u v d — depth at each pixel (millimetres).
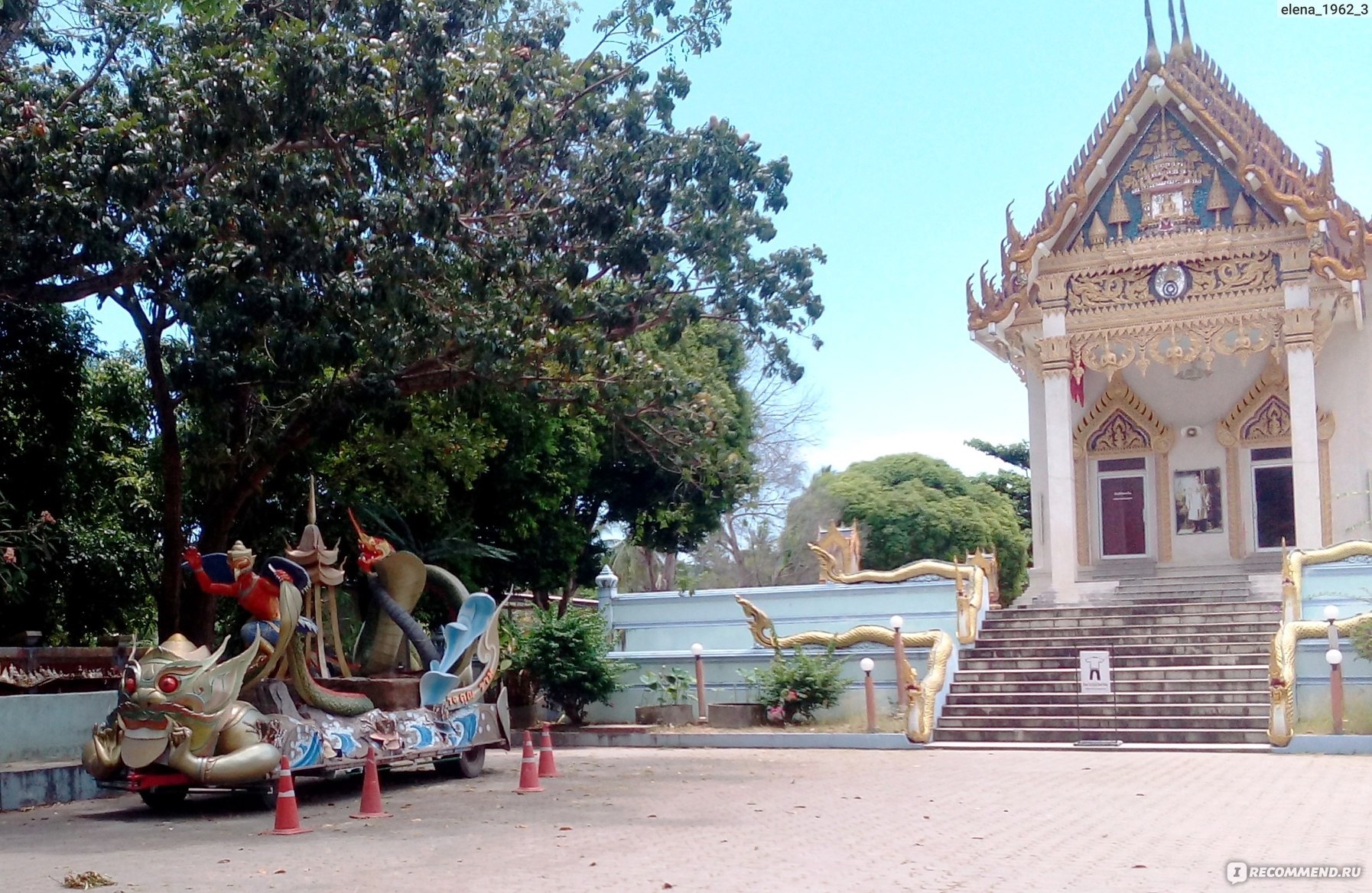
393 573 16516
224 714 12828
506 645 23609
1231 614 22875
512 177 16766
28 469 21312
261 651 13562
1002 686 21609
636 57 17297
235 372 15367
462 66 15102
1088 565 29109
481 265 15031
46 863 9898
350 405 15750
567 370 17234
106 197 13859
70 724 16438
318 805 13492
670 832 11031
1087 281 26781
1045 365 26672
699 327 27625
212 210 13711
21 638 21391
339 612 17812
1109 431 29547
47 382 20578
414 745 14977
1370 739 17812
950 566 24359
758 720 22422
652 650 25109
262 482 19203
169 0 14109
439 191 14406
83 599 23672
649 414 18875
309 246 13898
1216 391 28859
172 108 14062
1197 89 26797
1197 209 26562
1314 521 24516
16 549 19406
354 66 13844
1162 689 20672
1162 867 8898
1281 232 25422
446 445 21000
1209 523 28609
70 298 14898
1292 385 25125
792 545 42125
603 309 16281
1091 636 22953
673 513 29391
